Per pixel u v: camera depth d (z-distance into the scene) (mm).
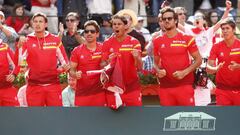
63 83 32562
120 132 25906
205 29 35062
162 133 25844
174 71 28078
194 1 39438
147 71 32688
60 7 38219
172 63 28125
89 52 28641
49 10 38125
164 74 27875
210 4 39562
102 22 36500
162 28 30516
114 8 38562
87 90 28422
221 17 36469
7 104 29531
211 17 37000
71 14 32625
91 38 28516
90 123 25891
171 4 39094
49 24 36469
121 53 28344
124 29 28344
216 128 25781
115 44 28484
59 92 29328
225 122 25781
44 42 29125
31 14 37781
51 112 25875
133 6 38562
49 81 29047
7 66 29344
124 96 28531
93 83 28328
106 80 26766
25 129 25844
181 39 28188
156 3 38812
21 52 29141
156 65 28672
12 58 29406
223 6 39531
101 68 28688
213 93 32469
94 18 36375
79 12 38156
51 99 29078
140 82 32531
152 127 25875
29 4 38750
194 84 30750
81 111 25891
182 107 25844
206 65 31062
